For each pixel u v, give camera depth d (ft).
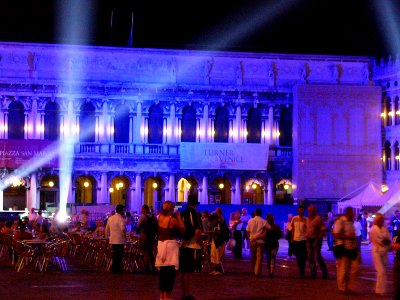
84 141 276.41
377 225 91.71
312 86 279.08
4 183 267.59
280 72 286.25
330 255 174.40
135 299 86.48
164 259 80.59
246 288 99.55
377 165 281.95
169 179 279.49
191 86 279.49
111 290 96.48
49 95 273.54
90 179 280.10
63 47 274.57
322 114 280.31
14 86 271.28
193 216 84.99
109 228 123.34
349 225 93.71
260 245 115.34
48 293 92.84
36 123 272.72
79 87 274.98
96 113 276.62
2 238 152.97
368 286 102.42
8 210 266.57
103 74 276.82
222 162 277.44
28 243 127.75
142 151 278.05
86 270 130.82
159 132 281.33
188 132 282.15
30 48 273.13
